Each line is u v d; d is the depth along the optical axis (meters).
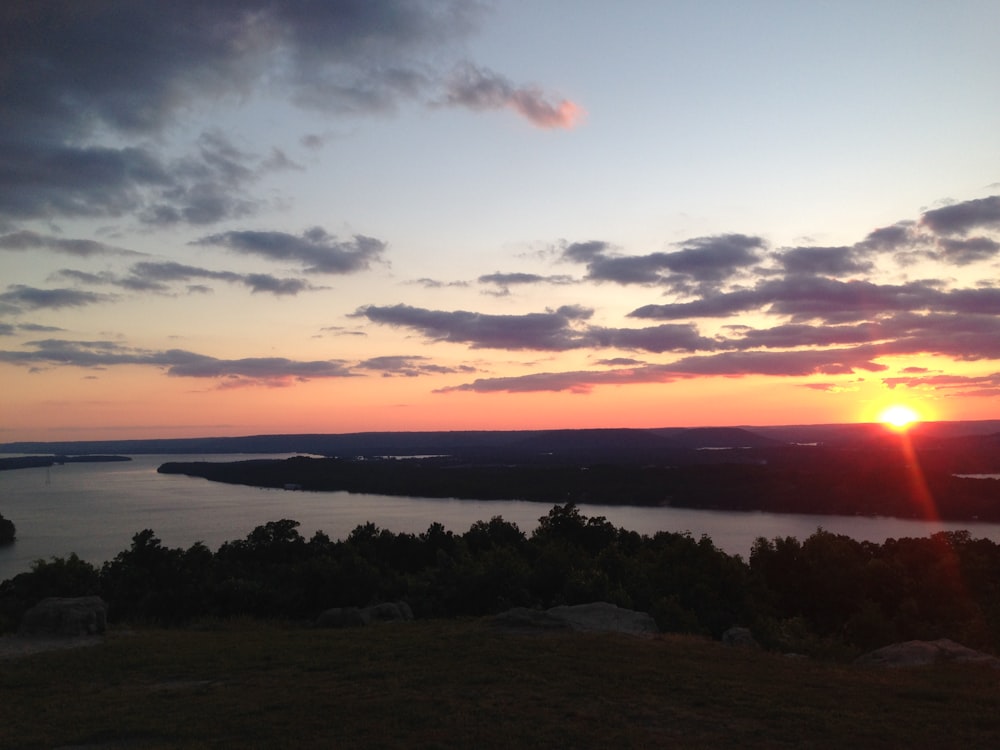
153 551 37.16
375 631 20.30
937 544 37.91
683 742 9.91
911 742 9.86
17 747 10.72
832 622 32.53
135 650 17.58
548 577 30.98
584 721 10.82
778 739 10.02
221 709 12.12
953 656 15.84
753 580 31.16
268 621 29.33
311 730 10.80
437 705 11.79
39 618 20.08
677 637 18.77
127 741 10.83
